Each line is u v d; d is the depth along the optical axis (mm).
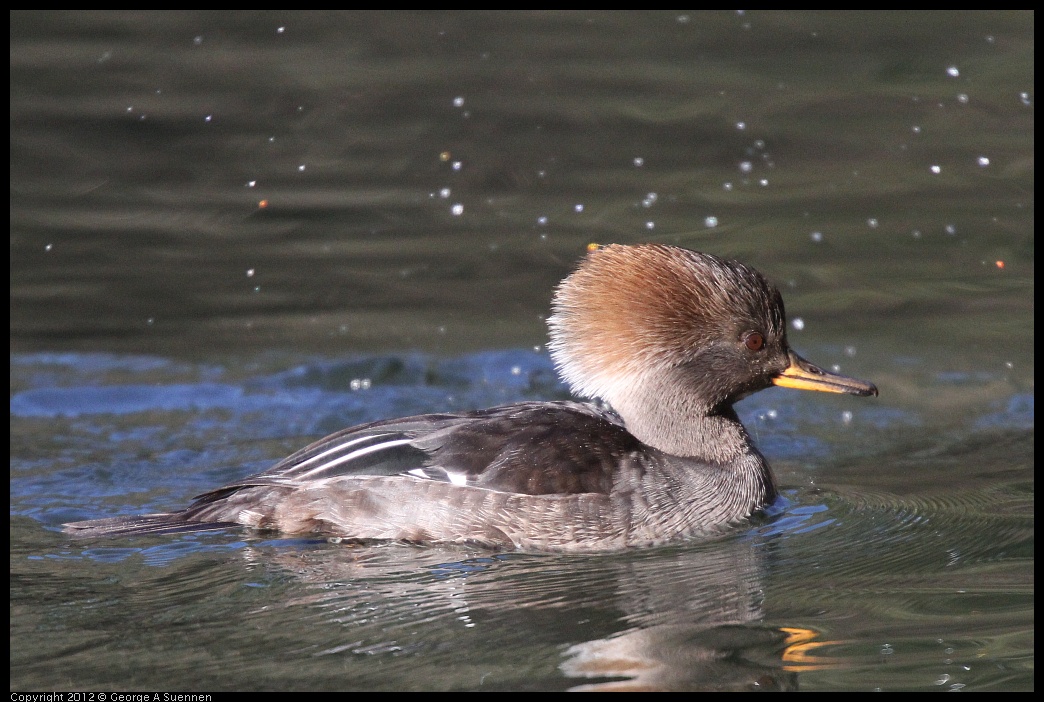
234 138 18719
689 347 9711
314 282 16203
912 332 14930
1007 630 7523
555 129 18578
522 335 15133
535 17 21594
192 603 8109
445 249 16844
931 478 10828
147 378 13820
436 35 20734
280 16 21312
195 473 11203
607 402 9945
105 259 16594
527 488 9227
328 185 17984
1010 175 17344
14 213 17438
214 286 16188
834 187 17438
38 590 8344
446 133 18906
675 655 7234
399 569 8750
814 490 10609
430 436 9562
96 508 10266
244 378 13898
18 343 14633
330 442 9734
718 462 9828
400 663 7172
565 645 7410
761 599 8125
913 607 7930
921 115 18438
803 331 15023
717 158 18000
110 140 18719
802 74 19234
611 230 16812
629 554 9102
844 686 6824
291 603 8117
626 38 20656
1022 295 15555
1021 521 9555
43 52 20094
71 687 6930
